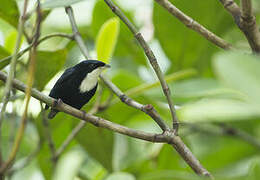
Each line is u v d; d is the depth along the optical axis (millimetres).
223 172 9117
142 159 8898
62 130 9281
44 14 7754
